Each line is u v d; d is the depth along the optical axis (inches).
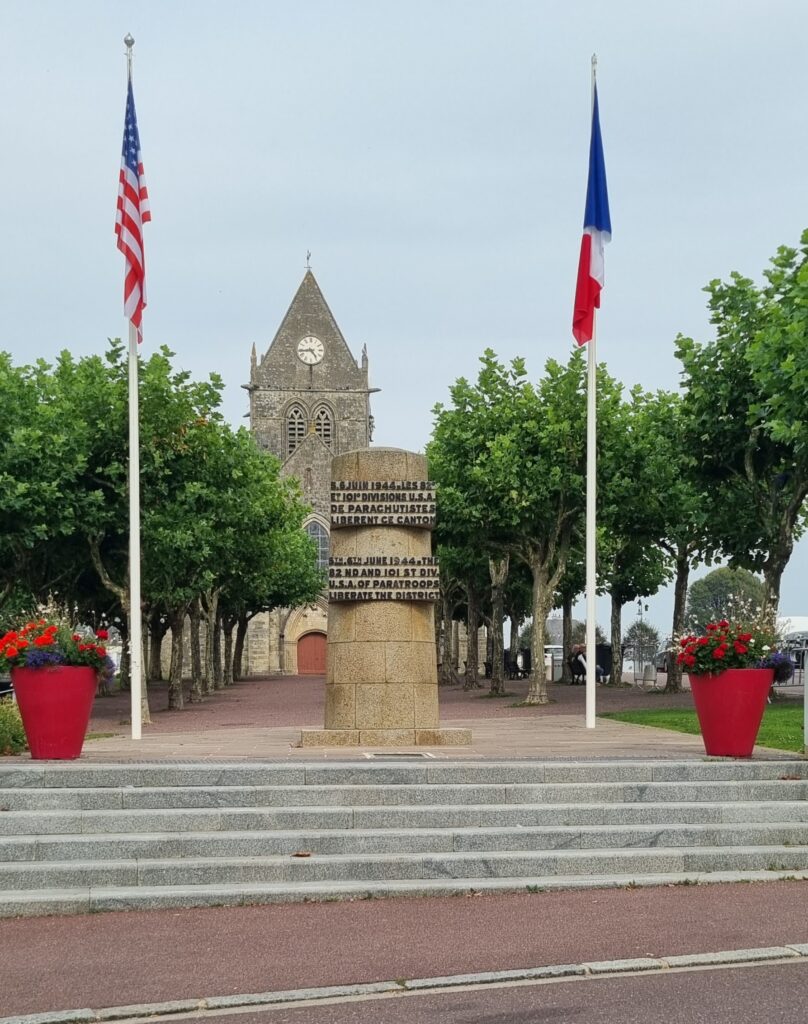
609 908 415.8
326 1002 319.6
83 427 1272.1
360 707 715.4
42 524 1255.5
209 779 514.0
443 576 2300.7
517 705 1478.8
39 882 438.6
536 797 511.2
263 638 3946.9
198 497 1353.3
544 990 324.5
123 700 2032.5
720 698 575.8
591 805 500.7
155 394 1291.8
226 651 2859.3
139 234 852.6
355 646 721.0
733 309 1200.8
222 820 480.7
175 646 1651.1
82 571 1475.1
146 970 349.7
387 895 436.8
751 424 1072.2
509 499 1427.2
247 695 2150.6
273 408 4323.3
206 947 373.4
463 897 437.1
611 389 1425.9
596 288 869.2
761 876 458.9
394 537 727.7
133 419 853.2
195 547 1354.6
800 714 996.6
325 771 518.6
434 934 383.6
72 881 440.1
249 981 336.8
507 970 341.4
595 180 872.9
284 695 2123.5
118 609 1996.8
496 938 377.7
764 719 929.5
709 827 485.4
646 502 1440.7
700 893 439.2
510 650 2955.2
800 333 916.0
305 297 4394.7
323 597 3964.1
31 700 561.6
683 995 315.6
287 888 434.3
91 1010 312.5
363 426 4357.8
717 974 335.9
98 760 555.8
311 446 4104.3
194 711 1568.7
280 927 396.8
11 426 1272.1
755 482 1218.6
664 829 482.9
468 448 1476.4
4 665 561.9
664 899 429.4
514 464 1411.2
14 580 1453.0
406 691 716.7
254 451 1983.3
